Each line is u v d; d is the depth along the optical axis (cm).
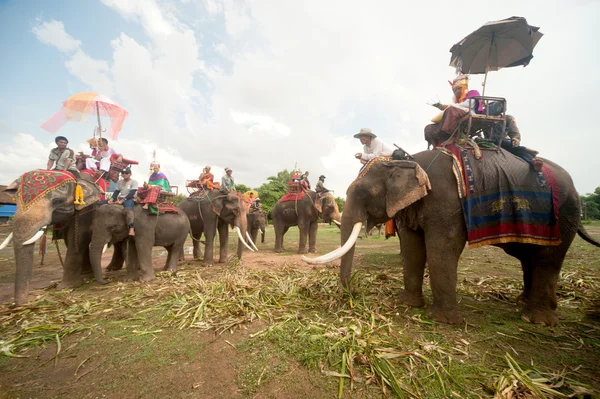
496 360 232
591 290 407
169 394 198
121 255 670
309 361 226
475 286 444
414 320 306
